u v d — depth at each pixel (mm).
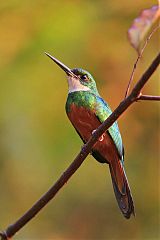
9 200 10883
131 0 10938
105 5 10891
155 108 10656
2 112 10180
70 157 10305
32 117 10188
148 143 10930
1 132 10273
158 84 10281
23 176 10461
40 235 11562
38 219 11641
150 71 4859
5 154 10336
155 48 10688
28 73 10195
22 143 10258
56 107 10219
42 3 10609
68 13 10539
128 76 10445
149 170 11047
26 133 10234
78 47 10359
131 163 10984
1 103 10180
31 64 10219
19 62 10242
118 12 10906
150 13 4461
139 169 11047
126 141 10695
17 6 10586
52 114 10234
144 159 10992
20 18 10484
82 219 11547
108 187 11234
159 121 10758
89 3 10781
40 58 10227
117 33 10695
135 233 11516
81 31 10445
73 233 11547
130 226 11516
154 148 10914
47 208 11609
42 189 10562
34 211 5332
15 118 10180
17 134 10211
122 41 10648
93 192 11266
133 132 10688
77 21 10500
